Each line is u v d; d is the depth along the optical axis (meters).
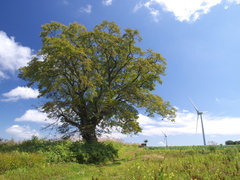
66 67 20.58
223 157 10.85
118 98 24.62
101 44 22.97
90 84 20.06
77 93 22.97
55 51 18.94
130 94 23.80
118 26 24.50
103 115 23.73
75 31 23.11
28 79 22.61
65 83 22.61
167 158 13.20
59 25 22.31
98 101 22.19
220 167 8.64
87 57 21.73
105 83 24.08
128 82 25.55
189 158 11.46
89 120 24.36
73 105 21.44
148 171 8.50
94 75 20.78
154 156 14.36
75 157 17.00
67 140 21.28
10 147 19.53
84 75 20.75
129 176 8.23
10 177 10.53
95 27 24.22
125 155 24.72
